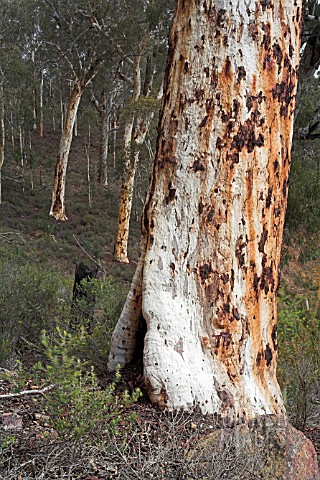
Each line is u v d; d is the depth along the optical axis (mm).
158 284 4109
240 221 4027
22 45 35062
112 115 42156
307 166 12359
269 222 4133
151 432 3475
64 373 3152
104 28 23406
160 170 4242
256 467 3109
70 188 33562
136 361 4586
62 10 24656
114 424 3105
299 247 12734
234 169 4012
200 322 4004
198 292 4035
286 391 4422
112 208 31344
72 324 6000
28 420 3547
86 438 3057
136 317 4492
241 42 3992
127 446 3129
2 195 28859
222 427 3551
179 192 4113
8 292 6434
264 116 4043
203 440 3346
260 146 4043
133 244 26438
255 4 3990
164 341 3967
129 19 22578
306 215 11641
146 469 2979
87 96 32562
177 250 4102
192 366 3895
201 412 3785
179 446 3254
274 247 4188
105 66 27188
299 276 12969
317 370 4773
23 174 32562
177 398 3809
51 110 44844
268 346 4176
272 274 4188
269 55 4035
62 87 37344
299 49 4273
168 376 3854
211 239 4031
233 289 4020
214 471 2957
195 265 4055
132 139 23172
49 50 28672
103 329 5383
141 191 27219
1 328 5918
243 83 3996
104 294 6902
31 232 24359
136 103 22156
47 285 7344
